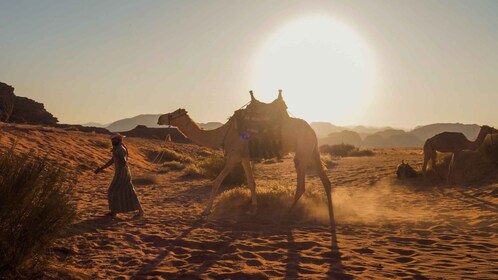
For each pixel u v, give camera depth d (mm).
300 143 9680
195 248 7305
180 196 14578
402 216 10664
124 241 7598
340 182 19438
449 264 6215
